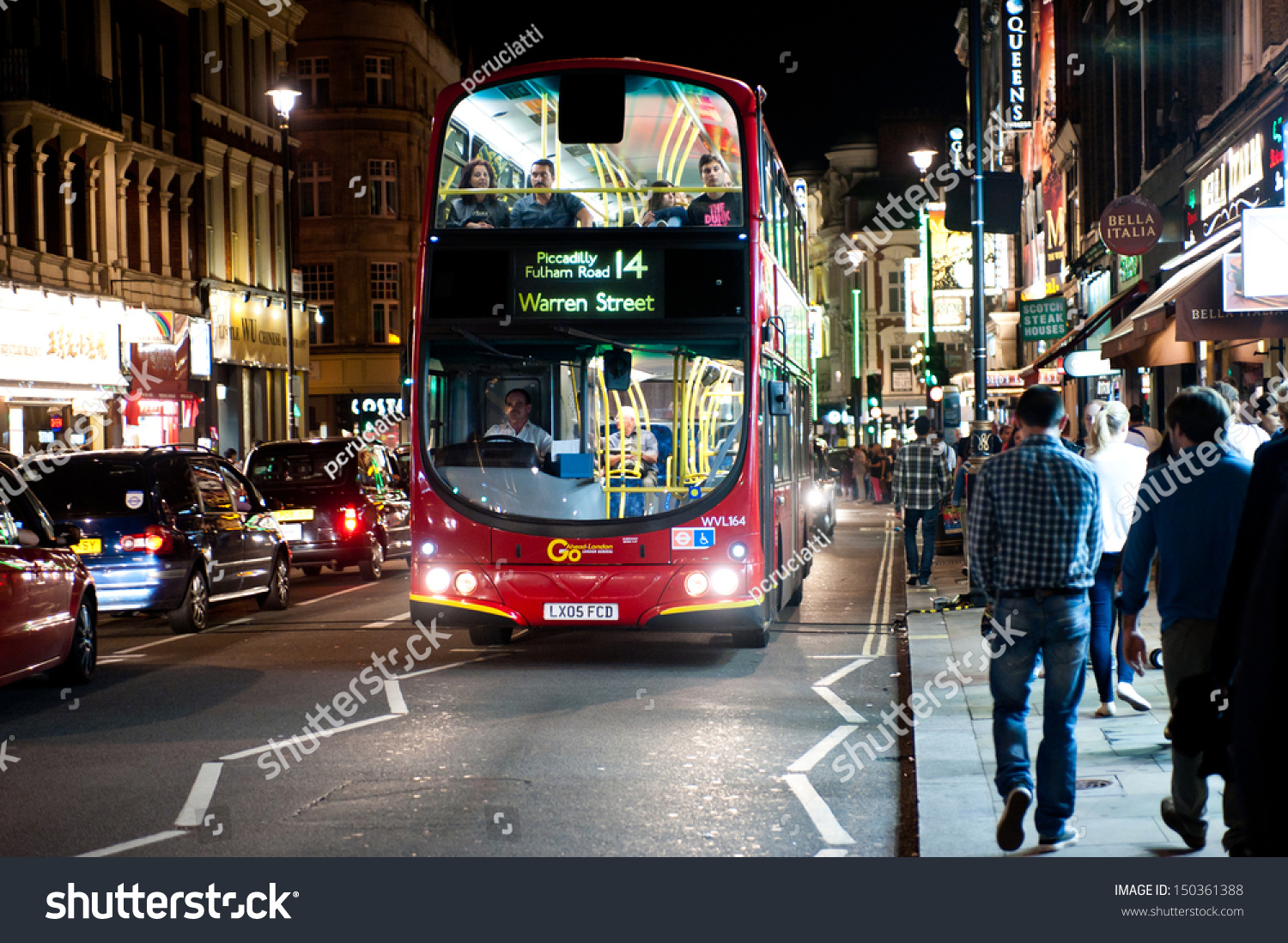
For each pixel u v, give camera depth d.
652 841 6.96
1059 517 6.38
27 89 31.67
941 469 19.42
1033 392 6.57
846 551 27.09
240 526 17.23
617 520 12.66
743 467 12.64
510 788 8.07
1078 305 38.81
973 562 6.58
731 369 12.71
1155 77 27.52
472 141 13.00
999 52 50.00
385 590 21.03
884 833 7.08
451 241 12.95
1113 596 9.50
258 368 47.84
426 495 12.85
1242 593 4.06
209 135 43.88
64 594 11.73
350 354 66.38
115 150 37.34
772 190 14.09
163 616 17.70
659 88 12.86
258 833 7.18
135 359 36.22
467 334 12.80
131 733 9.92
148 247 39.62
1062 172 41.72
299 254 66.25
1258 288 11.60
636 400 12.78
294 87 51.19
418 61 69.19
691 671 12.55
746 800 7.77
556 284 12.81
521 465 12.79
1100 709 9.55
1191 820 6.29
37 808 7.77
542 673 12.46
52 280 33.44
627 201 12.95
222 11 44.88
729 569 12.59
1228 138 21.31
